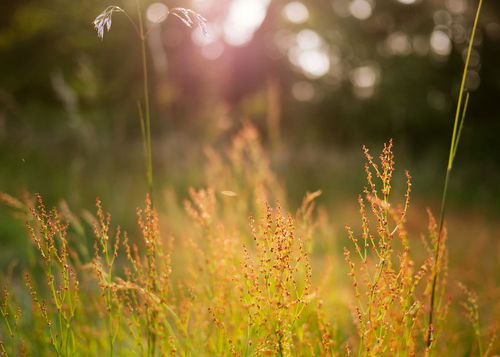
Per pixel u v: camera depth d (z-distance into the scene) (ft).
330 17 55.83
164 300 4.74
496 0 42.60
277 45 64.64
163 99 28.50
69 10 38.75
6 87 38.19
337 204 21.56
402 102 46.93
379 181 23.29
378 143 43.19
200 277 6.09
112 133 26.68
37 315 5.80
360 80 57.00
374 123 48.55
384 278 4.34
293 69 64.39
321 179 25.88
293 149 31.99
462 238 15.49
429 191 24.48
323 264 10.98
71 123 17.51
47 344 5.71
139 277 4.72
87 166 21.86
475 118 47.98
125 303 7.38
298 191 23.75
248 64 61.57
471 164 33.24
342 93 56.18
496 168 31.68
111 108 38.75
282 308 4.20
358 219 18.48
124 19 37.68
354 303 8.77
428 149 40.88
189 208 5.77
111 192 18.88
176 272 9.72
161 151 26.35
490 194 24.11
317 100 56.90
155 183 21.58
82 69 19.86
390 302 4.35
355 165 28.84
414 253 12.29
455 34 48.24
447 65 49.21
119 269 10.73
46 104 41.09
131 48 41.57
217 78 54.24
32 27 40.04
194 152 25.32
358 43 54.19
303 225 6.00
